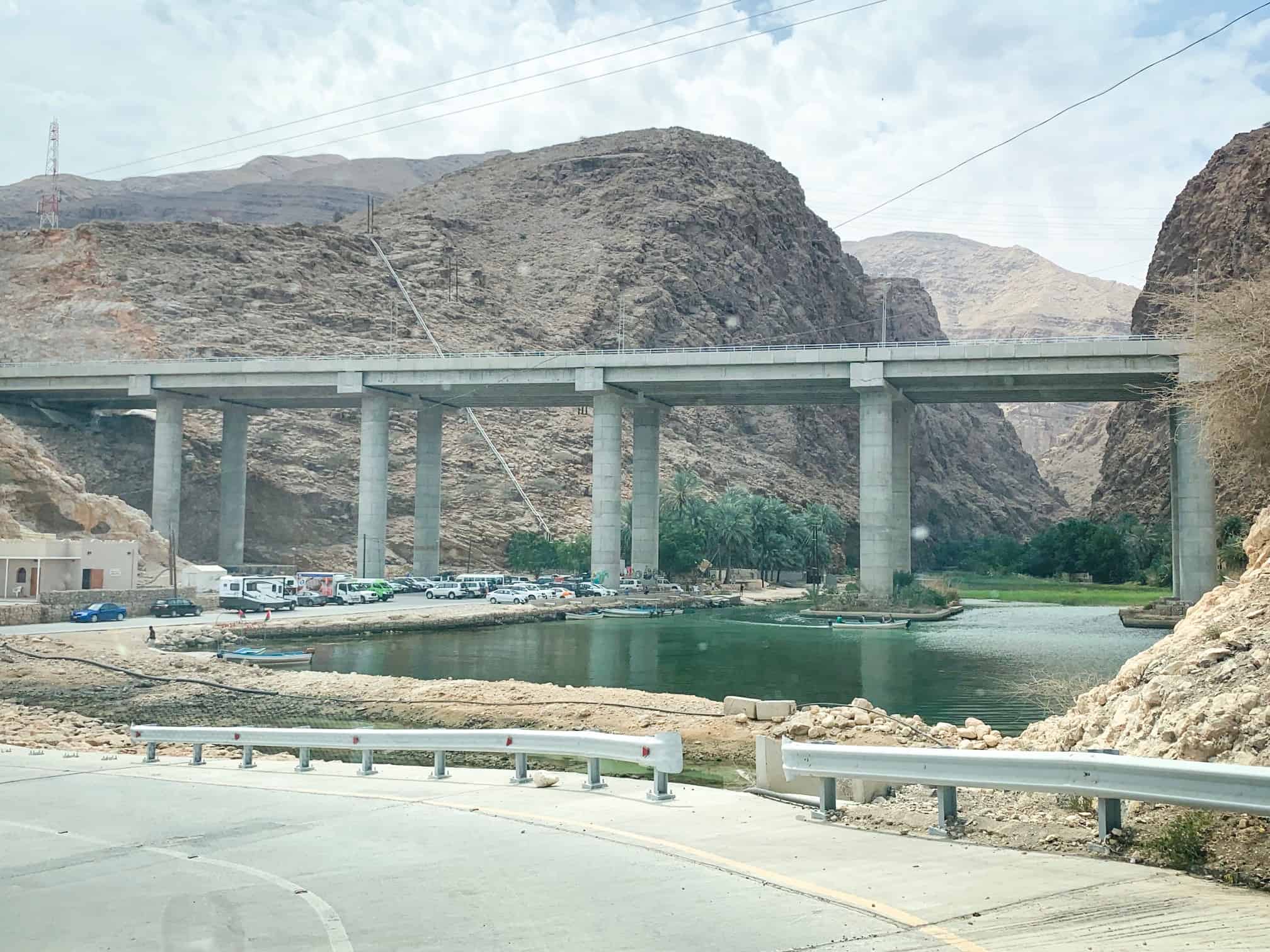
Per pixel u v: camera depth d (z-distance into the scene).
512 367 102.31
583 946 8.25
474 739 16.08
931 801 13.37
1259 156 179.50
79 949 8.45
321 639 65.38
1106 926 8.24
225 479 124.06
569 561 134.62
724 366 97.56
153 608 68.06
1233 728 11.73
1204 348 21.67
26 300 178.12
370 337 181.00
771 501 156.75
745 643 66.06
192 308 177.12
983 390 99.50
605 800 14.47
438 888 10.09
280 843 12.29
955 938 8.17
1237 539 103.38
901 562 109.19
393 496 149.75
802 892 9.63
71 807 14.77
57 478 87.44
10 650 47.66
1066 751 16.02
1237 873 9.45
